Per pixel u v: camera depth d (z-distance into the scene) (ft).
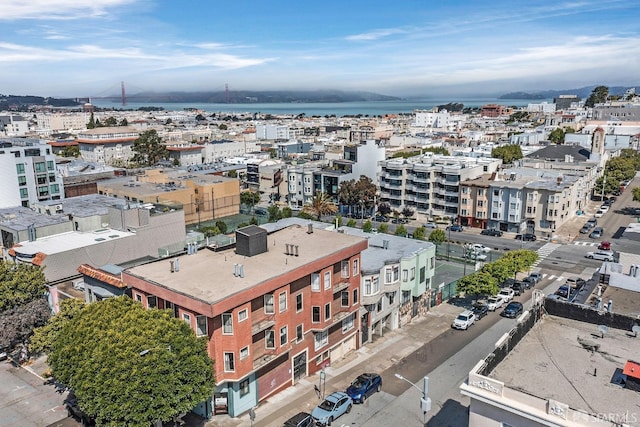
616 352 114.21
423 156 476.95
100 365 119.24
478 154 546.67
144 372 118.73
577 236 367.25
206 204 412.98
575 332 124.47
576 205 421.59
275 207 408.67
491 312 228.02
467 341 197.77
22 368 177.88
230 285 143.23
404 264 206.49
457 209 413.39
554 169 461.37
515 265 248.93
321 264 165.07
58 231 237.66
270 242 185.06
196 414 148.97
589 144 616.39
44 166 362.53
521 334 120.47
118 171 461.37
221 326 138.82
